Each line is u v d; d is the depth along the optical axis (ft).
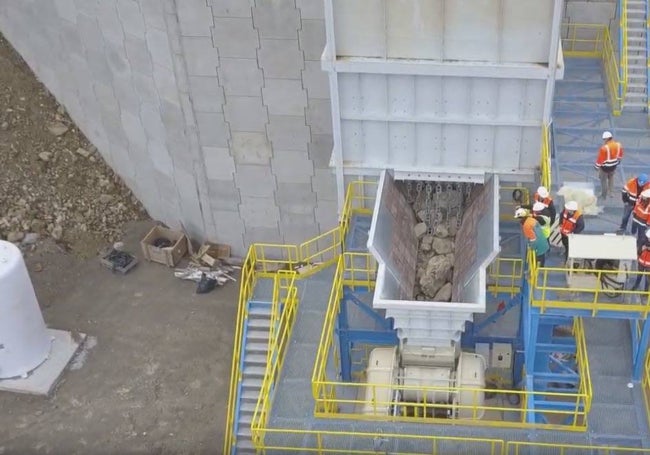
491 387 63.72
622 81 60.23
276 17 64.18
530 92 52.39
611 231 50.39
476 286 50.26
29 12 84.33
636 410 50.11
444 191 61.36
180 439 63.77
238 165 73.56
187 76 68.85
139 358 70.59
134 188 85.71
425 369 55.26
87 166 87.10
